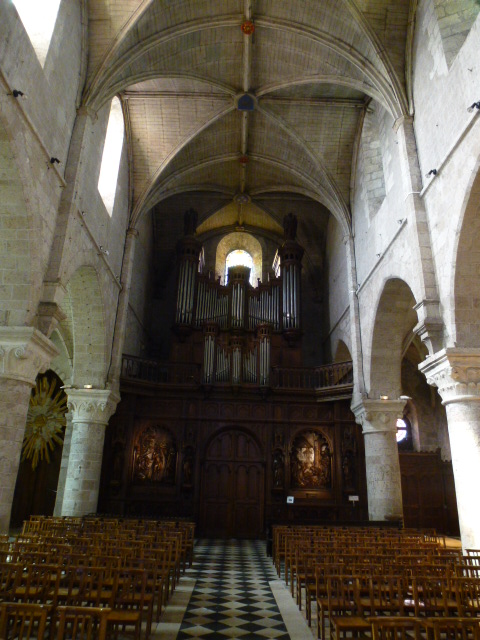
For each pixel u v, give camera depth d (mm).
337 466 21594
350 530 14180
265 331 23594
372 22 15195
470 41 11547
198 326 25984
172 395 22438
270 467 21812
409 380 28656
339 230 25266
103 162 19188
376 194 19453
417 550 9711
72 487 17641
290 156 23109
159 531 12367
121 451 21375
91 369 18594
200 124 20781
